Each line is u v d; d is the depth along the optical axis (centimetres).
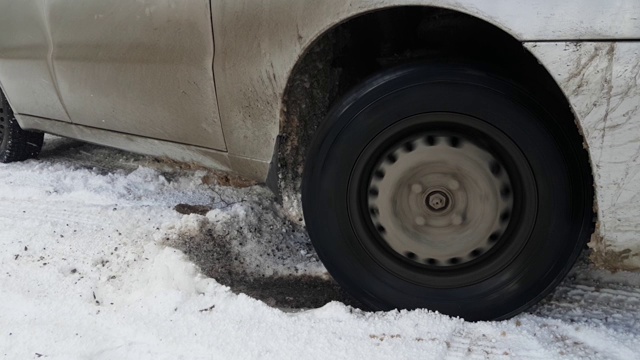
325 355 210
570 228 211
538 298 217
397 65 214
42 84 288
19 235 274
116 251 261
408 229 219
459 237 217
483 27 217
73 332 223
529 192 212
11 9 289
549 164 209
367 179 220
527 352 208
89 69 262
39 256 261
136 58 245
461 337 215
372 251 223
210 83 231
